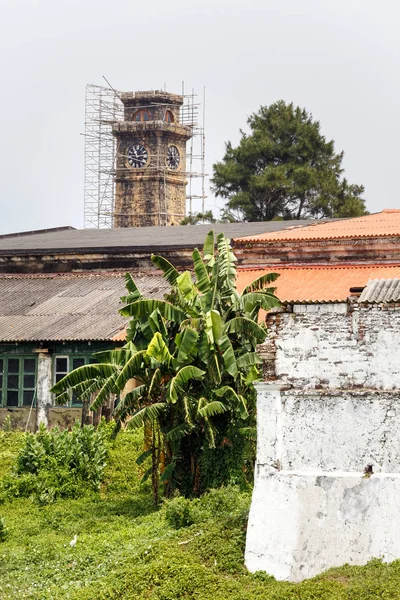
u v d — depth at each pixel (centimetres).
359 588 3906
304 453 4428
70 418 7881
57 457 6312
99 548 4909
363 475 4312
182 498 5116
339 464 4375
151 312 5706
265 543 4338
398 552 4184
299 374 4503
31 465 6281
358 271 8038
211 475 5644
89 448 6394
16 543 5253
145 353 5609
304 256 8262
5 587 4519
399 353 4372
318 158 17075
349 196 16738
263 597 3969
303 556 4278
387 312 4412
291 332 4531
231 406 5609
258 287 6097
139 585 4238
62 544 5100
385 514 4231
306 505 4334
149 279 9325
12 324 8469
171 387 5462
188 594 4125
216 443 5638
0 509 5938
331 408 4416
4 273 10312
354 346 4441
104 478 6341
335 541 4266
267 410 4481
